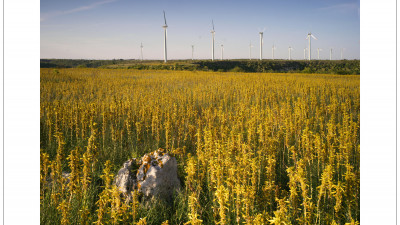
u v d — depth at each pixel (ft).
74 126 30.40
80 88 67.77
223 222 12.12
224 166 16.76
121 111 36.01
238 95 58.18
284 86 74.90
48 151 24.91
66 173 19.47
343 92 56.75
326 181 13.88
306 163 19.93
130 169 18.49
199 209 15.65
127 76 122.72
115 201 13.00
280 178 20.53
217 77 118.42
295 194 13.34
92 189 17.72
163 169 18.13
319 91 65.21
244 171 15.58
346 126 26.96
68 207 13.42
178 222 15.96
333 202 15.84
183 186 19.81
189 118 36.42
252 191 13.41
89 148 18.35
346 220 14.39
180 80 100.99
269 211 15.57
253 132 24.07
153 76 125.18
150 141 29.25
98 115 35.37
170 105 43.62
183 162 22.11
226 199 11.93
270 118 29.40
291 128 23.09
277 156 23.79
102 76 118.93
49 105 35.09
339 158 19.80
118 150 26.17
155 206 16.57
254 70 350.84
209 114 33.71
